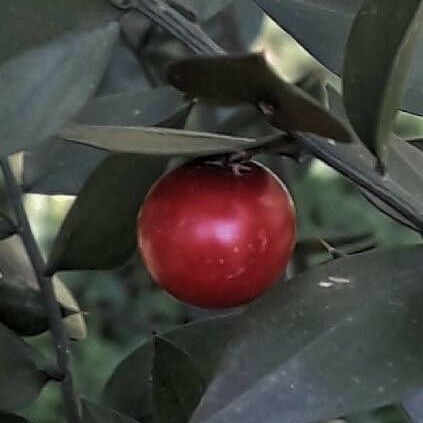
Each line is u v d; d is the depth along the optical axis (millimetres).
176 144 87
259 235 99
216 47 98
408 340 95
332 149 98
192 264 99
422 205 106
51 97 88
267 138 94
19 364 120
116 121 133
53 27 91
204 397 89
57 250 119
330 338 94
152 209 101
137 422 124
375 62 89
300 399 90
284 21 110
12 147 84
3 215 123
